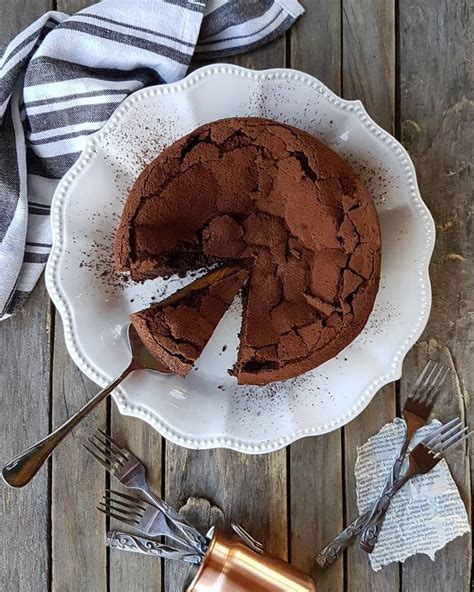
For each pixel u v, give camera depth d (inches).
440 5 30.2
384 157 28.7
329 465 30.3
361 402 28.8
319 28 30.3
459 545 30.1
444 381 30.2
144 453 30.3
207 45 30.2
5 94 29.2
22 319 30.6
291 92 28.4
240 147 27.2
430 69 30.2
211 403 29.2
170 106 28.5
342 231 27.0
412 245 28.7
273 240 27.6
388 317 28.9
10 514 30.6
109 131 28.5
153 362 28.5
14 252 29.5
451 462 30.2
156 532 29.7
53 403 30.5
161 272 28.3
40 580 30.5
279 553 30.2
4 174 29.3
